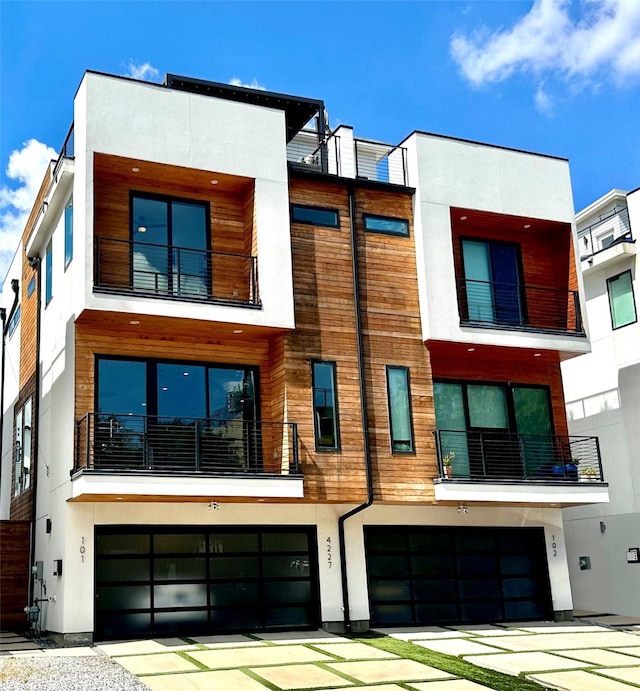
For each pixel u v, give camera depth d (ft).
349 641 46.62
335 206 54.39
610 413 69.05
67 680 34.04
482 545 57.72
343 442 50.24
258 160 51.52
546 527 59.77
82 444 45.52
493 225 60.80
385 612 53.26
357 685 35.42
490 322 58.95
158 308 46.14
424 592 54.80
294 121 62.90
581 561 69.46
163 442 47.73
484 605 56.54
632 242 68.54
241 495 45.65
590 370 71.92
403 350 53.57
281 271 50.31
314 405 50.24
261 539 50.98
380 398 52.13
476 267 60.13
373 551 53.98
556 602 58.59
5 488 69.21
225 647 43.52
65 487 46.34
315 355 50.96
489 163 59.06
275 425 50.72
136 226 50.06
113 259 48.75
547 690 36.09
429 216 55.77
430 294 54.39
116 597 46.39
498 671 39.52
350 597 51.88
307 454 49.06
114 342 48.14
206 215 52.37
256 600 49.93
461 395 58.03
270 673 37.11
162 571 47.85
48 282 57.72
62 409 49.52
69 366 48.29
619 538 65.92
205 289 51.01
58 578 46.39
